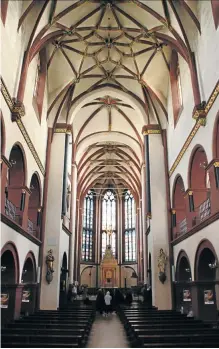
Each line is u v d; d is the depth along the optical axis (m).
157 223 19.48
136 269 39.59
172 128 19.19
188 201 15.05
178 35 15.10
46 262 18.09
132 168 33.78
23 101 14.14
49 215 19.11
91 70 20.23
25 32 14.15
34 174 17.09
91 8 16.11
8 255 12.73
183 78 16.73
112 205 44.19
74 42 17.98
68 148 21.06
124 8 16.22
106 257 40.12
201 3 13.35
